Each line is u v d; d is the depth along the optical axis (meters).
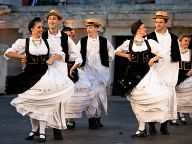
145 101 16.38
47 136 16.67
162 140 16.12
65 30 19.95
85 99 18.42
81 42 19.56
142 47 16.69
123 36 31.73
